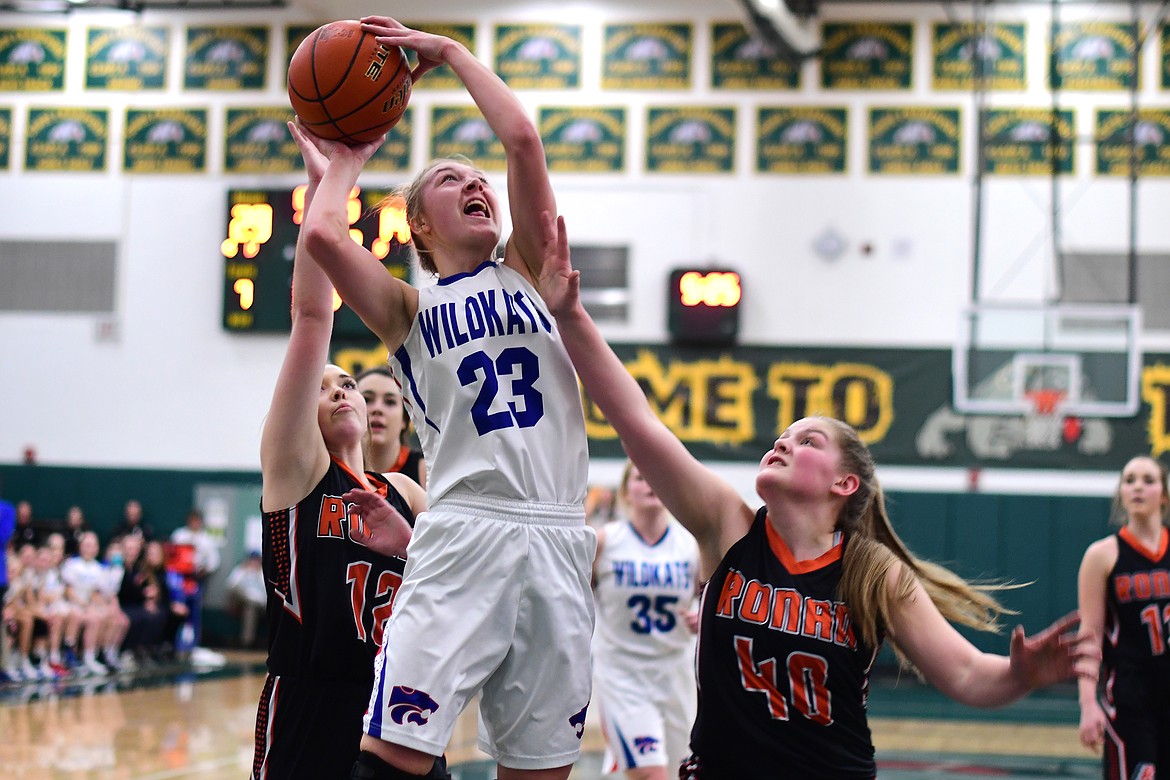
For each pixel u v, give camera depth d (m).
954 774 7.88
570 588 2.95
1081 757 8.82
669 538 5.57
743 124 16.22
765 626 2.83
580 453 3.03
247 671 13.52
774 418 15.77
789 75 16.20
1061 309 14.16
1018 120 15.84
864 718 2.88
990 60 15.95
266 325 16.16
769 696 2.82
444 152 16.39
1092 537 14.94
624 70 16.42
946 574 2.99
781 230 16.05
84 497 16.62
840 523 2.98
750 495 15.56
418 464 4.82
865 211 15.95
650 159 16.28
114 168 17.06
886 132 16.02
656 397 15.91
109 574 13.76
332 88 3.06
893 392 15.63
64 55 17.22
